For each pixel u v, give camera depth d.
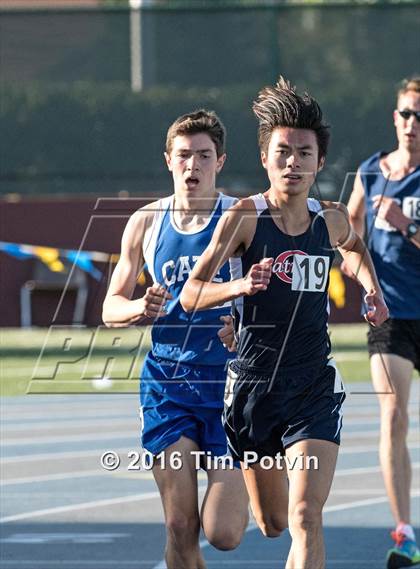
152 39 55.72
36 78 55.62
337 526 19.30
